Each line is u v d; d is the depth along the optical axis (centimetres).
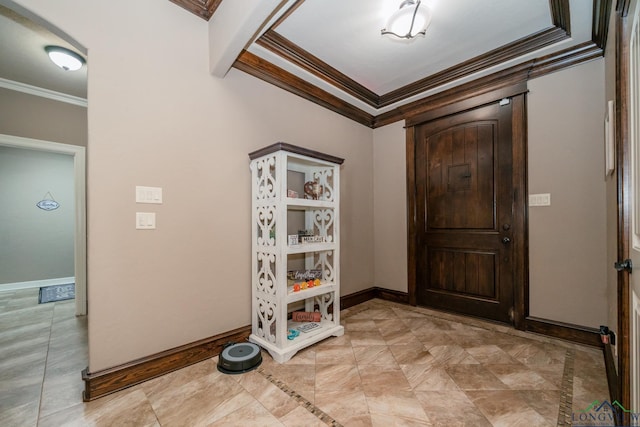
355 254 333
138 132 175
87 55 160
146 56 180
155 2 185
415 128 323
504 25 209
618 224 132
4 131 275
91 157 159
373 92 316
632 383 102
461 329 250
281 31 215
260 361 193
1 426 135
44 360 201
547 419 136
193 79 201
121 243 168
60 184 489
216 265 210
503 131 259
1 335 249
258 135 240
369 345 220
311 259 272
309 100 285
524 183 245
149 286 178
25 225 459
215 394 159
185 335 193
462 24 208
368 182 354
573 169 223
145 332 176
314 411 144
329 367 187
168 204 187
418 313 295
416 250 320
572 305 222
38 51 236
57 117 304
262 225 217
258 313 221
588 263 216
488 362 191
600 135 212
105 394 158
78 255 308
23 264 455
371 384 167
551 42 218
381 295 350
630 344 108
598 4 170
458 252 288
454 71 269
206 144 207
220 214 213
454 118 292
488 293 268
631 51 103
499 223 261
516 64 244
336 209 243
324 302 252
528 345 216
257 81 241
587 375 172
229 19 181
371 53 244
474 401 150
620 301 122
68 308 332
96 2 162
